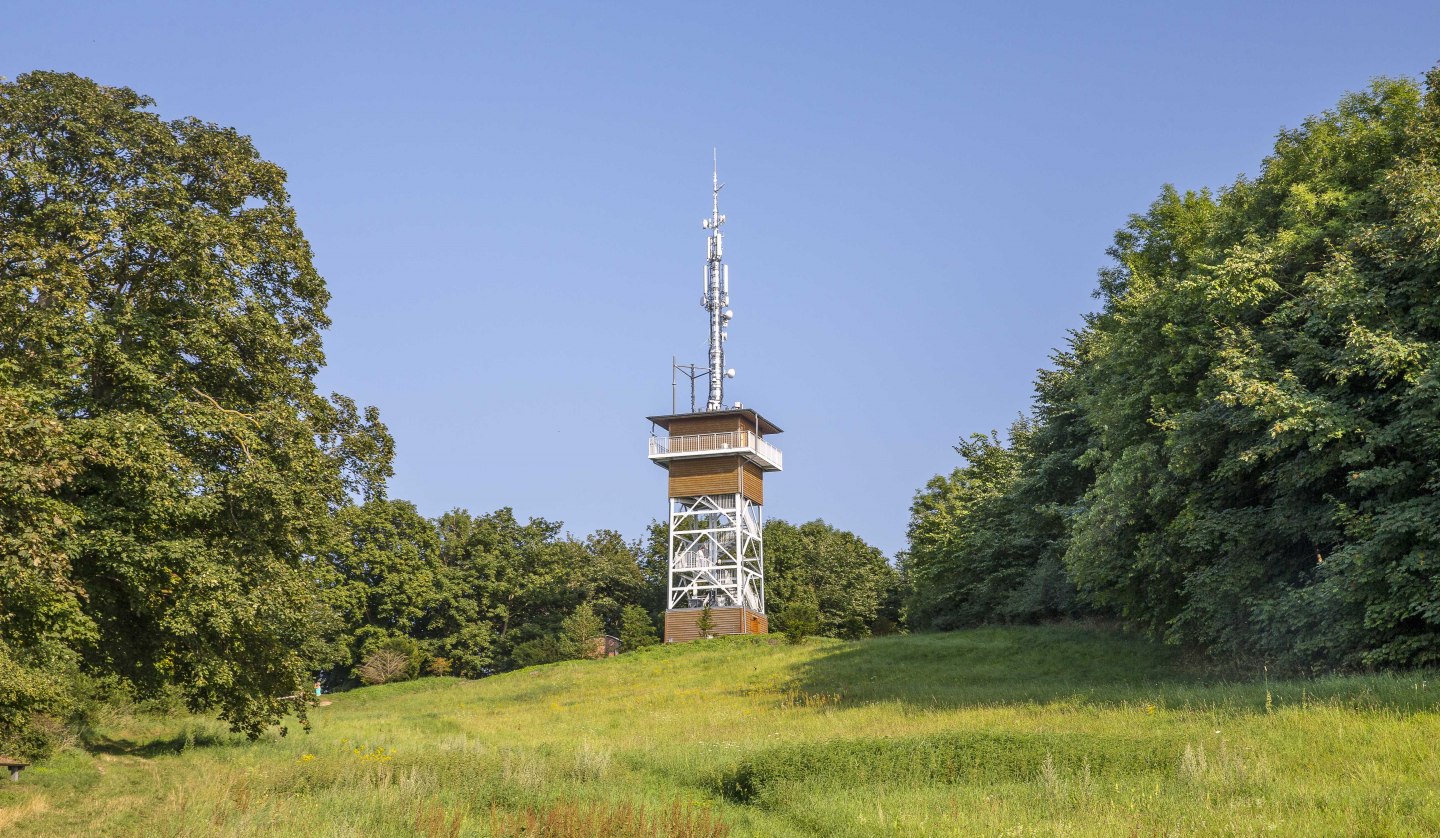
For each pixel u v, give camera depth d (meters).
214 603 20.97
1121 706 23.72
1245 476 27.38
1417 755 14.13
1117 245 39.31
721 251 73.25
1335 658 23.84
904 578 84.56
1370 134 26.59
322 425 27.53
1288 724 17.02
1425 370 21.34
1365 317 23.23
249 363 24.62
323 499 26.11
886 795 15.76
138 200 23.12
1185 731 17.62
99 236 22.12
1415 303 23.12
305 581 24.77
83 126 23.11
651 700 40.41
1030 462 48.25
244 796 16.66
